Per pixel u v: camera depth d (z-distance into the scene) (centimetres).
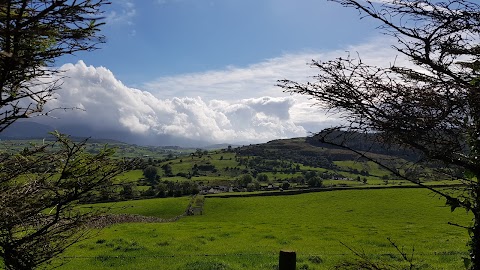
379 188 9950
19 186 442
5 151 458
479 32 395
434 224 4409
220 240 2872
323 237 3109
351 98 397
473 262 445
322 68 407
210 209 9025
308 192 10688
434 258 1914
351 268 539
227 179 16488
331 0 401
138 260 1992
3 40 438
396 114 397
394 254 2000
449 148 402
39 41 445
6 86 455
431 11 390
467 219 4934
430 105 388
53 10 418
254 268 1781
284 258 749
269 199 10038
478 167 404
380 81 397
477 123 400
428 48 409
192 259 2003
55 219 460
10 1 388
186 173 18625
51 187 444
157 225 3991
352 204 8269
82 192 460
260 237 3091
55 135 466
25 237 454
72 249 2314
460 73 419
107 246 2427
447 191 441
